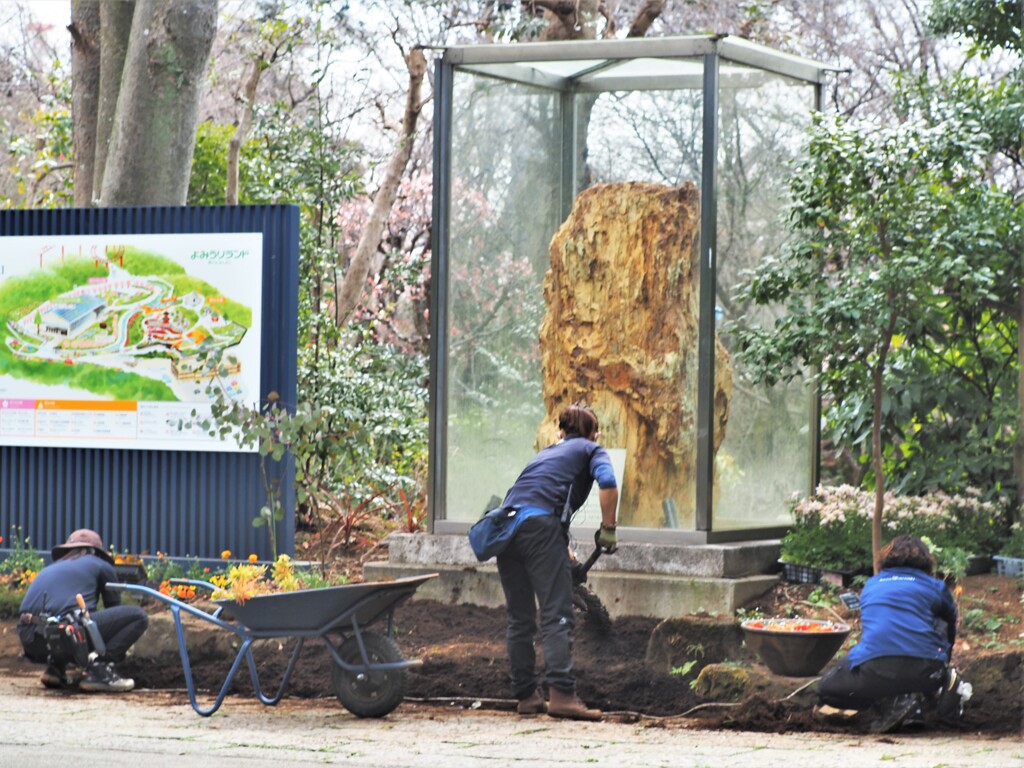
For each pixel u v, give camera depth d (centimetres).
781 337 912
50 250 1104
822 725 684
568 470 739
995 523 988
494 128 1028
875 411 890
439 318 1009
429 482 1007
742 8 1688
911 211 880
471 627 891
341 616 707
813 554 926
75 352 1098
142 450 1094
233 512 1072
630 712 729
